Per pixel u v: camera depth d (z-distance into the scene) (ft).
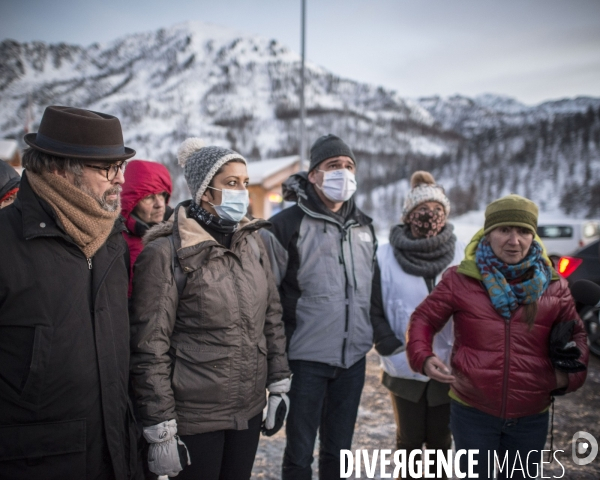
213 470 5.55
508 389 5.91
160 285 5.26
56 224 4.23
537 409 5.99
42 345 4.02
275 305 6.47
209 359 5.39
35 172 4.33
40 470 4.09
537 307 5.96
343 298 7.14
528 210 5.94
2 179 6.43
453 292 6.42
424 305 6.72
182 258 5.32
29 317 4.00
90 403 4.33
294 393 6.98
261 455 9.18
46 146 4.29
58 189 4.24
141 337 5.12
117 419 4.59
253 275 5.89
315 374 7.00
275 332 6.37
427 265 7.80
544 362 5.99
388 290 8.01
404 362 7.53
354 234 7.51
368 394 12.55
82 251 4.40
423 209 7.91
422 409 7.61
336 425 7.32
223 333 5.47
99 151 4.41
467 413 6.26
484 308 6.12
